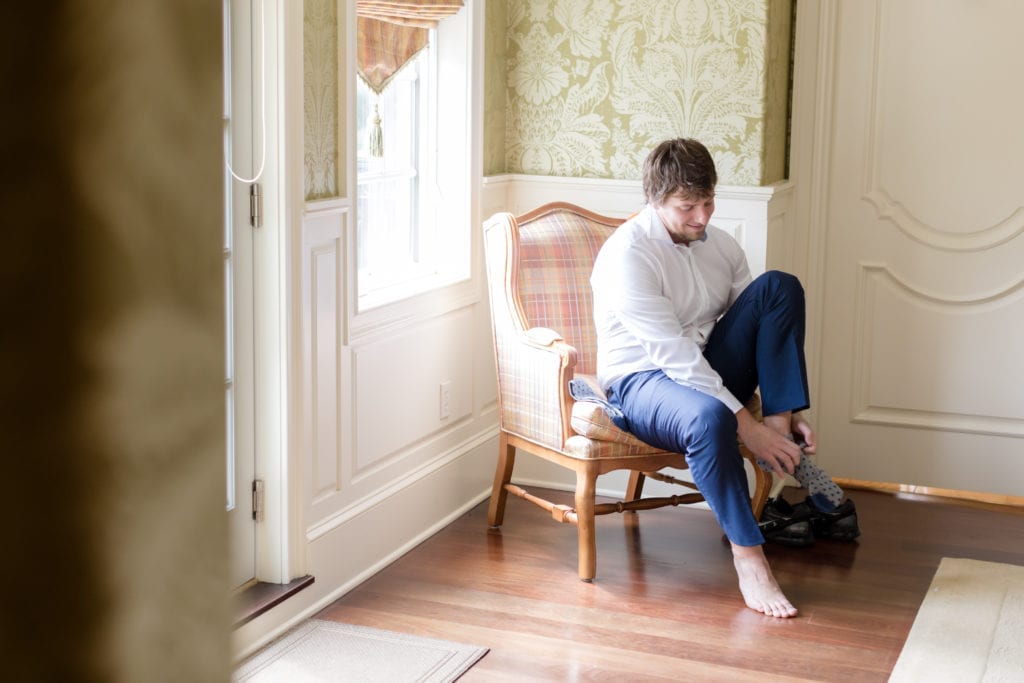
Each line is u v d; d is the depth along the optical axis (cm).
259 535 281
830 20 393
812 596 304
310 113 281
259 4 261
